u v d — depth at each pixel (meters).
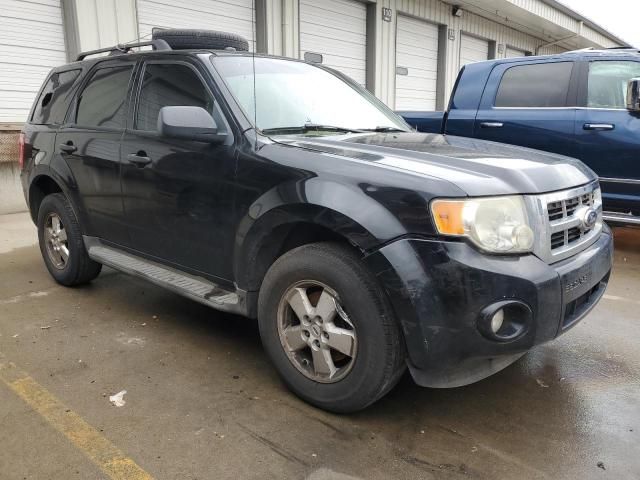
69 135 4.19
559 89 5.75
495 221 2.31
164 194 3.34
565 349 3.51
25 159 4.71
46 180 4.56
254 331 3.70
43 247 4.64
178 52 3.46
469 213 2.27
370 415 2.69
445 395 2.91
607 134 5.41
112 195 3.78
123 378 3.02
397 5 13.67
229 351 3.38
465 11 16.44
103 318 3.88
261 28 10.55
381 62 13.49
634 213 5.48
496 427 2.62
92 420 2.61
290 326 2.78
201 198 3.11
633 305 4.34
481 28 17.48
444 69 15.90
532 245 2.39
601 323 3.96
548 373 3.18
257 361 3.25
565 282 2.43
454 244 2.27
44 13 7.85
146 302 4.22
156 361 3.23
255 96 3.22
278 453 2.38
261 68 3.47
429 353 2.33
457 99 6.41
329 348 2.62
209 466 2.29
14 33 7.61
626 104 5.33
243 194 2.87
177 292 3.28
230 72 3.29
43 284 4.63
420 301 2.28
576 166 3.02
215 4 9.76
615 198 5.49
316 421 2.62
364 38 13.11
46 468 2.26
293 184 2.65
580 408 2.80
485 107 6.17
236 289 3.02
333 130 3.36
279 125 3.15
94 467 2.28
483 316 2.26
